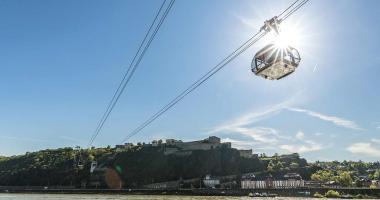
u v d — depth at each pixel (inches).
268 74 1332.4
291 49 1263.5
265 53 1275.8
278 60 1248.8
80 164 5979.3
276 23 1017.5
